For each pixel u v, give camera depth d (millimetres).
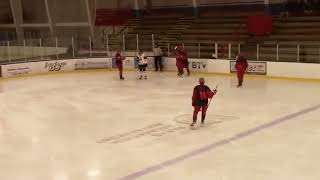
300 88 19859
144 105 16750
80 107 16750
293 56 23359
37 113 15898
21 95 19734
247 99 17422
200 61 25812
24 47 27969
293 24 28688
